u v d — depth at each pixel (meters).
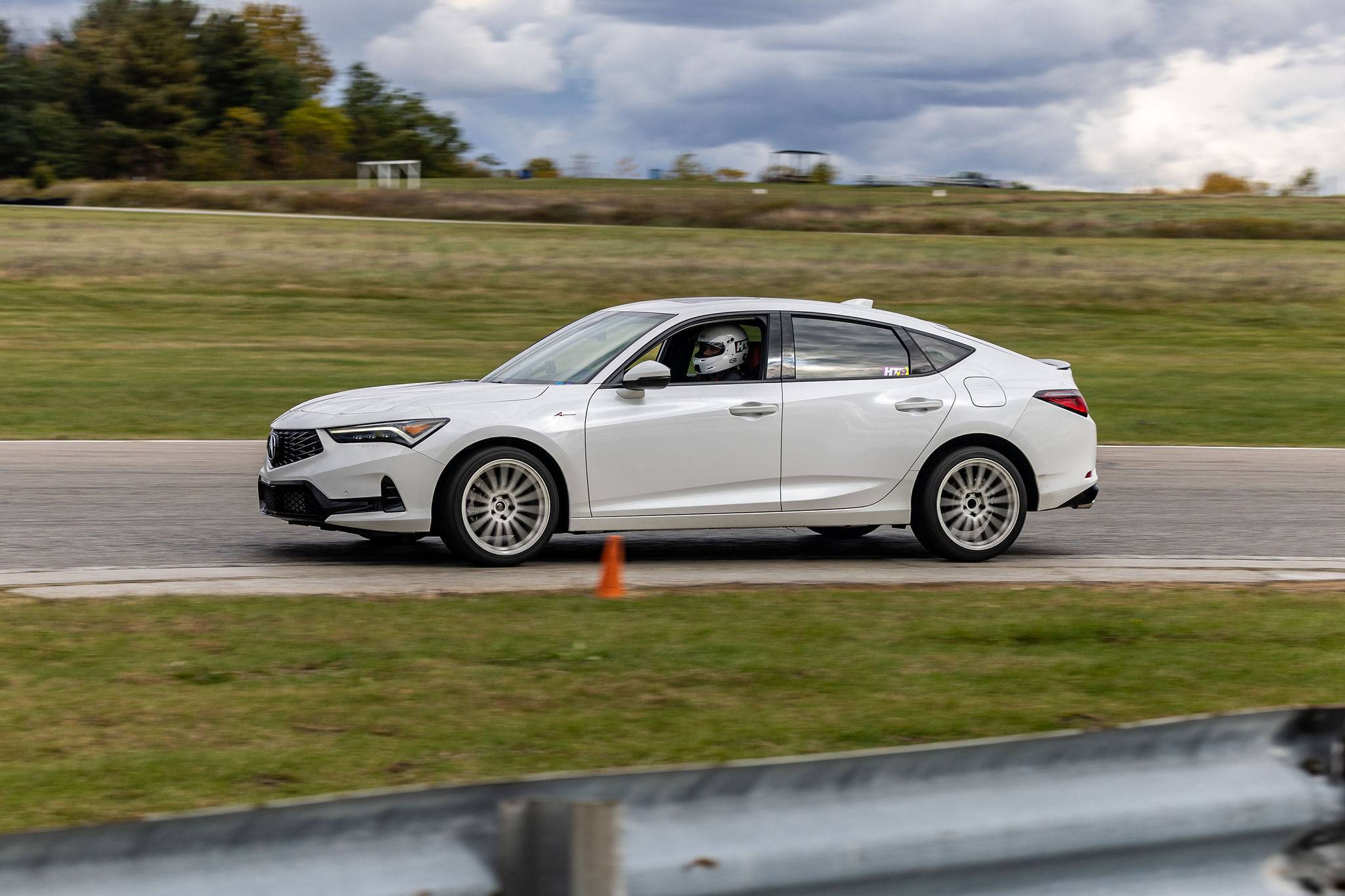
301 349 31.30
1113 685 7.42
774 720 6.65
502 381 11.40
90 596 9.28
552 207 80.31
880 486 11.28
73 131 146.12
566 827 3.38
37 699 6.82
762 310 11.36
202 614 8.72
